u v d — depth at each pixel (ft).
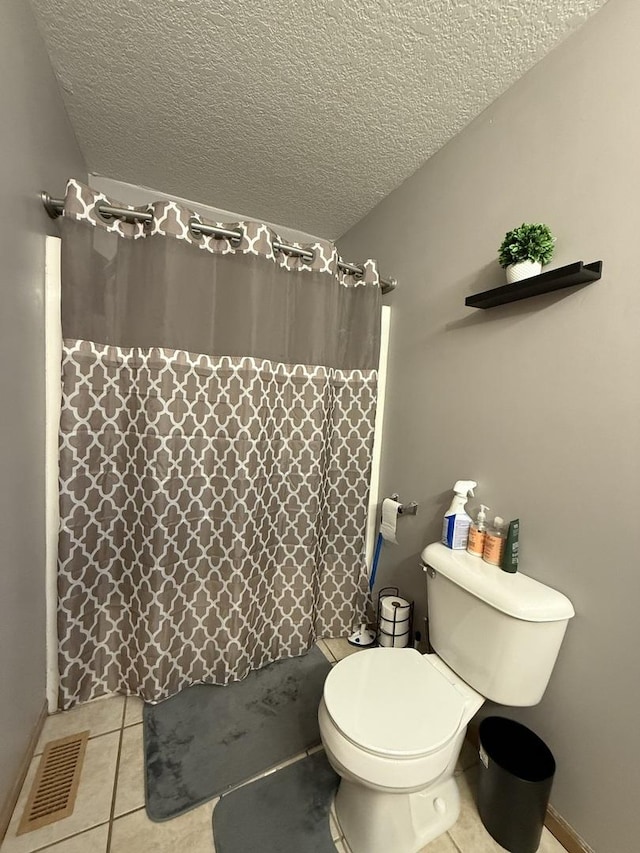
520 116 3.79
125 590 4.68
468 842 3.30
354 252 6.99
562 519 3.39
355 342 5.80
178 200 6.40
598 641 3.10
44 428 4.08
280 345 5.04
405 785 2.78
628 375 2.91
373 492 6.08
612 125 3.00
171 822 3.33
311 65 3.79
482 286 4.24
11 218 3.15
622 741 2.93
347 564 5.98
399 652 3.91
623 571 2.94
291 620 5.48
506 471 3.94
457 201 4.60
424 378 5.14
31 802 3.40
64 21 3.50
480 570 3.72
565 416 3.37
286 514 5.43
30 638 3.76
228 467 4.78
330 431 5.72
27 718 3.68
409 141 4.79
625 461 2.93
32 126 3.53
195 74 4.00
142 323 4.33
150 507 4.37
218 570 4.90
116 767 3.77
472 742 4.30
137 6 3.31
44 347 3.99
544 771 3.39
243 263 4.60
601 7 3.08
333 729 3.02
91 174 5.84
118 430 4.55
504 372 3.97
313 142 4.91
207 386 4.66
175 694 4.72
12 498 3.29
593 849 3.11
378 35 3.44
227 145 5.08
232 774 3.77
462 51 3.56
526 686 3.26
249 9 3.28
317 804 3.54
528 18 3.23
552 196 3.48
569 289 3.34
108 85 4.20
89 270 4.11
